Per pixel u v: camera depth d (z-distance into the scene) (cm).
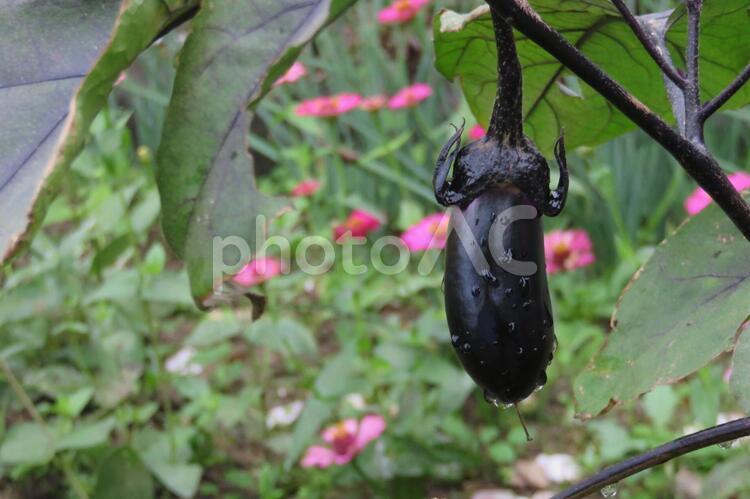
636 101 87
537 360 90
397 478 273
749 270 99
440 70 110
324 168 438
